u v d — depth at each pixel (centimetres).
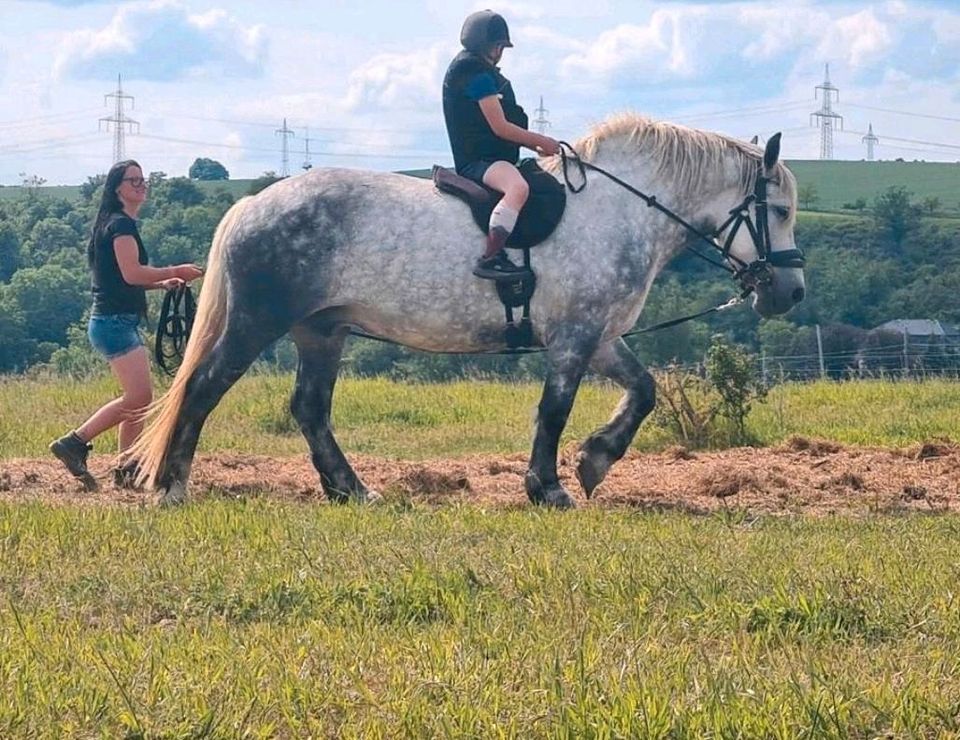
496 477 1125
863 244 5853
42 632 555
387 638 550
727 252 991
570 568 668
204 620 585
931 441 1309
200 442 1384
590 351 941
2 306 4366
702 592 623
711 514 933
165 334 1034
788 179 989
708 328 4225
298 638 545
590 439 983
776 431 1482
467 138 938
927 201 6488
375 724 446
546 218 930
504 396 1819
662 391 1411
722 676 483
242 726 444
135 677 481
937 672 498
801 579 641
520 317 940
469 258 928
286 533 782
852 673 498
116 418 1013
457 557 694
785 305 991
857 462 1203
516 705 463
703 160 970
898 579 655
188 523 812
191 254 4709
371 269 933
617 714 448
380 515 859
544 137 938
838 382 1964
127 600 617
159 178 6084
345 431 1533
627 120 969
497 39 941
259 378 1942
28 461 1169
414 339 955
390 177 963
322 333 980
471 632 550
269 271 930
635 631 560
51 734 431
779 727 442
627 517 884
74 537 757
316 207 933
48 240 5925
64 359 3600
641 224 956
